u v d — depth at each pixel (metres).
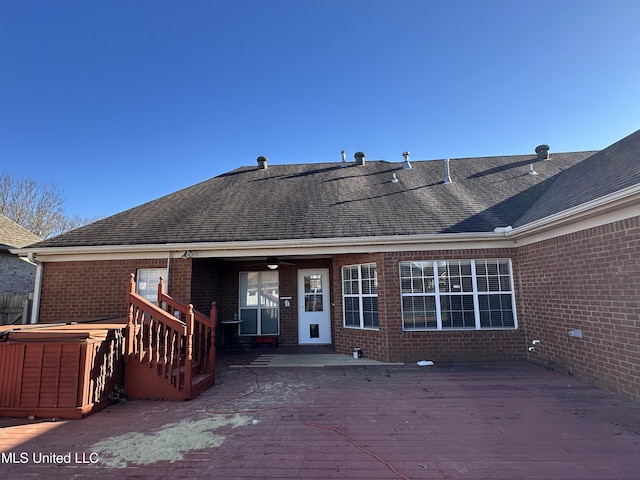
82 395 4.34
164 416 4.36
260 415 4.35
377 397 5.04
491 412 4.31
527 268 7.20
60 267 7.96
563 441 3.42
